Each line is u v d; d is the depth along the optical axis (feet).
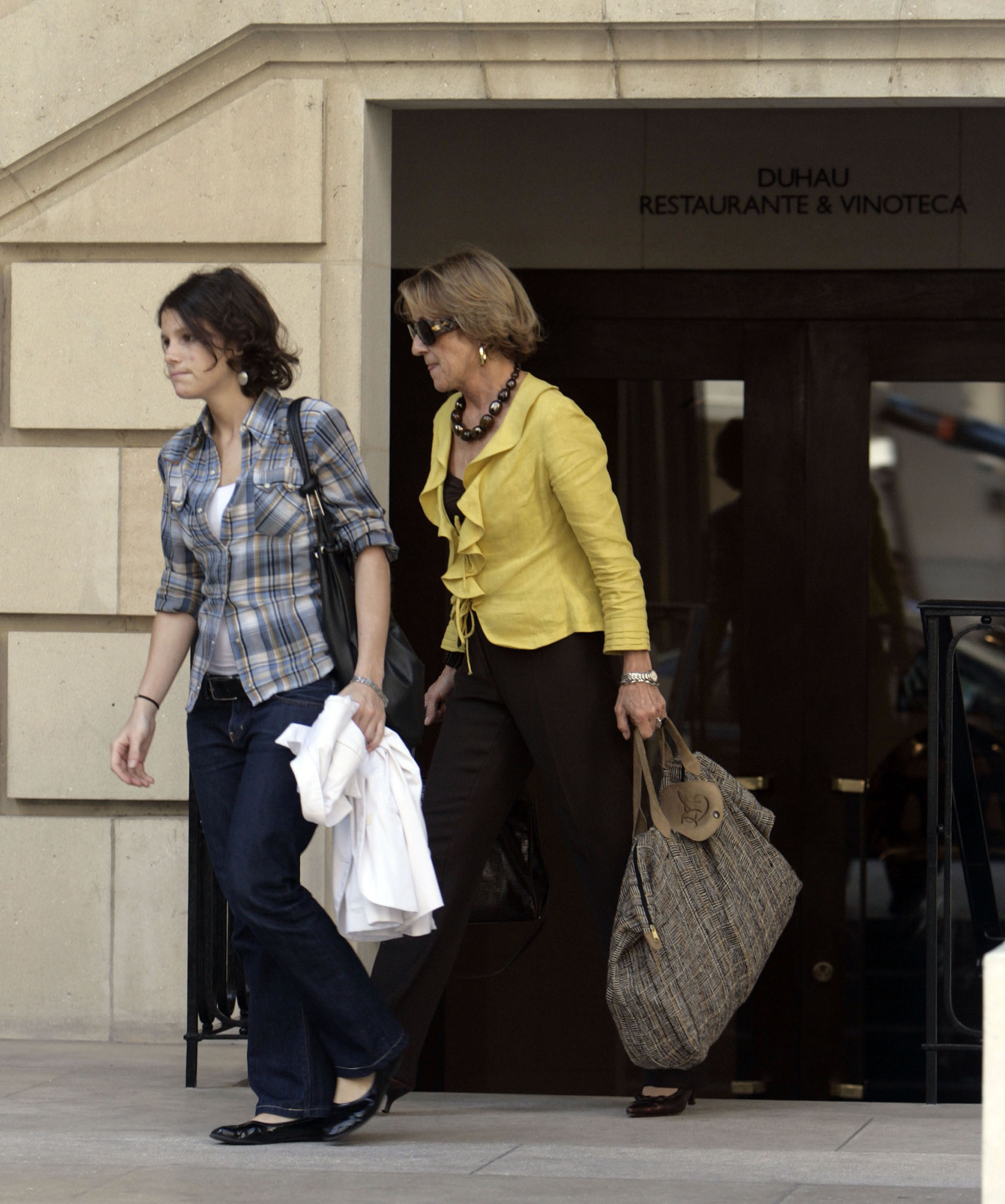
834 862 82.99
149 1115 49.37
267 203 61.67
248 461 42.80
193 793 54.24
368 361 62.59
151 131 62.28
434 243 83.10
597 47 60.23
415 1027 49.85
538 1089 83.46
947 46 59.06
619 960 48.21
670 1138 45.98
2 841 63.41
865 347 82.48
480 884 52.75
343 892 42.63
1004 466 82.17
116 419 62.54
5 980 63.52
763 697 83.41
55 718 63.05
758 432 83.15
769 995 83.30
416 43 60.85
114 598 62.59
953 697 53.93
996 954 28.55
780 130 81.76
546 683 48.78
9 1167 41.01
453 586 50.37
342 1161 41.70
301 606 42.80
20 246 63.31
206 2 61.16
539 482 48.44
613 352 83.30
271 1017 44.11
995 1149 28.22
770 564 83.41
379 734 42.29
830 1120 49.29
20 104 62.23
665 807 49.60
